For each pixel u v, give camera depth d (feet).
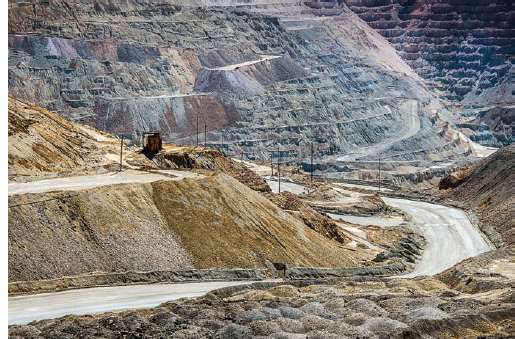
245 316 406.00
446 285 525.34
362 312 417.69
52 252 471.62
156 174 610.65
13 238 465.06
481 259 602.44
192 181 570.87
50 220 486.38
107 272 482.28
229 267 519.60
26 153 629.92
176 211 542.98
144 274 488.85
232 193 578.25
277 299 446.60
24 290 448.65
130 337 379.35
